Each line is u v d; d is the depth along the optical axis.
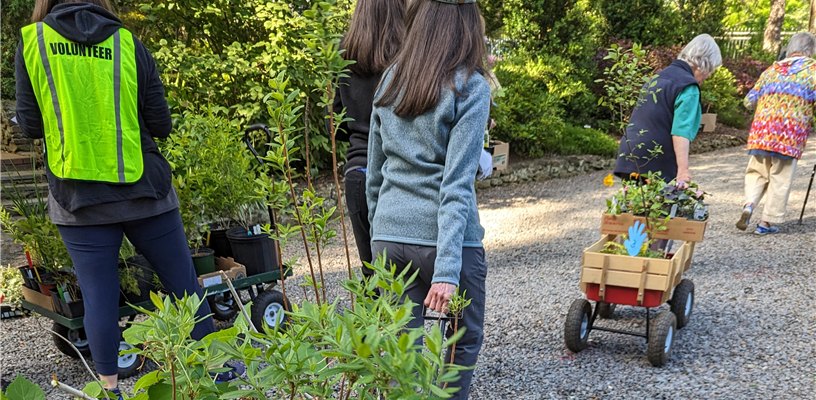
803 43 5.26
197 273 3.31
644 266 2.95
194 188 3.63
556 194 8.16
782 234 5.54
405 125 1.82
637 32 13.26
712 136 12.94
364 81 2.48
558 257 5.18
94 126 2.30
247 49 6.08
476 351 1.95
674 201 3.41
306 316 0.94
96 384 1.00
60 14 2.26
